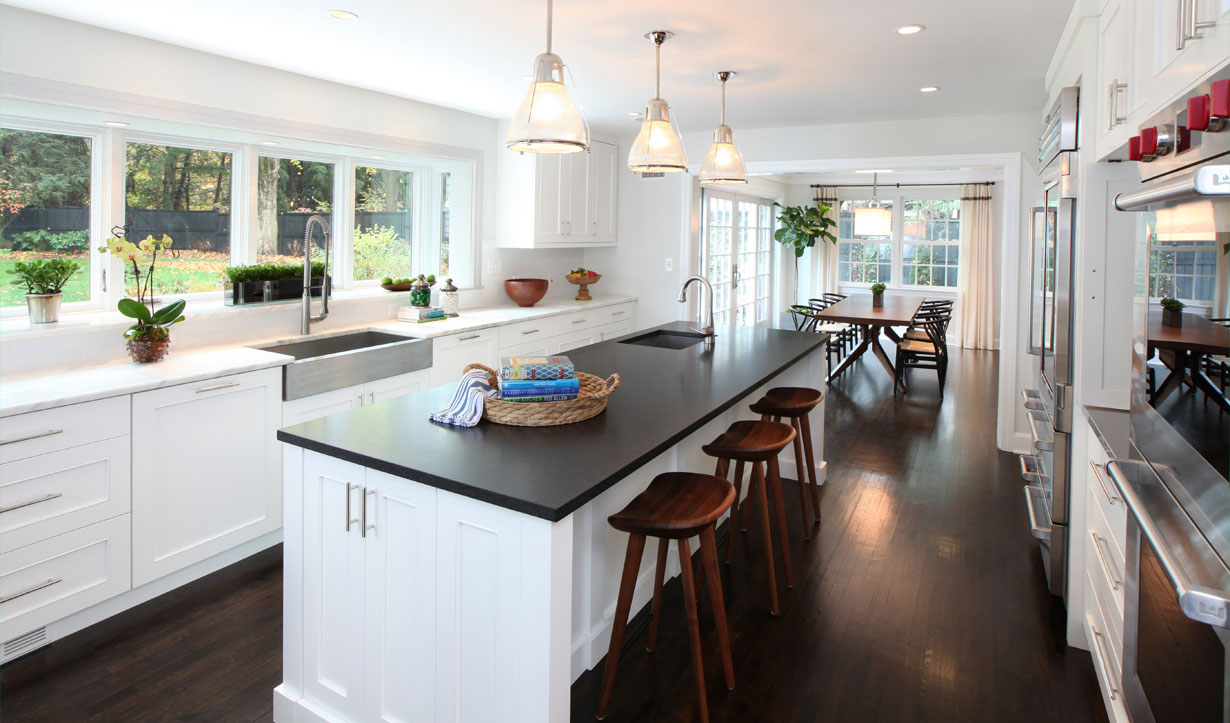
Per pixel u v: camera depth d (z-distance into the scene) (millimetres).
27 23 2871
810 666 2492
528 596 1729
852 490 4246
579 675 2418
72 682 2355
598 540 2479
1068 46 3000
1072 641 2617
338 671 2098
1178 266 1557
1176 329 1552
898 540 3541
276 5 2803
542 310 5332
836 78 3938
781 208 10047
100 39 3096
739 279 8695
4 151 3104
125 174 3518
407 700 1968
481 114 5176
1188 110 1243
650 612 2846
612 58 3543
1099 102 2396
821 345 4137
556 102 2250
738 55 3479
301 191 4383
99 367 3051
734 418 3760
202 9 2850
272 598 2910
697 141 6000
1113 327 2535
